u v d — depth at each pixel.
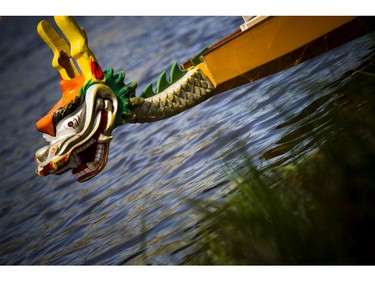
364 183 3.08
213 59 5.34
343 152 3.32
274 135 5.15
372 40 5.86
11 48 28.34
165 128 7.92
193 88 5.15
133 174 7.02
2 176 11.31
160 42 15.66
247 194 3.45
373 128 3.47
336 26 5.33
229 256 3.19
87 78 4.11
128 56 16.20
